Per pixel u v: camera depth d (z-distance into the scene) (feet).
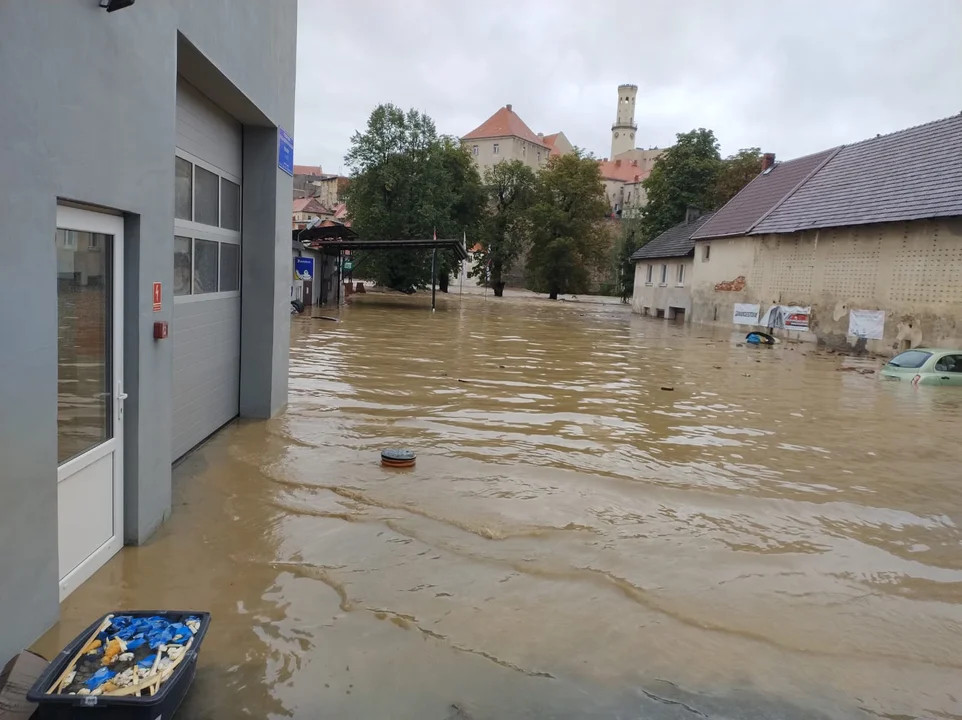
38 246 10.72
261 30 23.86
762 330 93.09
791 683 11.62
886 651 12.84
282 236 28.96
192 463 21.88
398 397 34.96
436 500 19.63
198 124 21.98
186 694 10.24
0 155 9.70
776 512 20.40
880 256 73.20
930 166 73.10
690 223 141.90
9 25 9.78
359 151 124.16
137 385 14.90
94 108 12.34
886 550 17.81
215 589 13.70
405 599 13.78
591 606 13.96
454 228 139.85
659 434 29.81
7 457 10.16
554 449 26.22
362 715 10.12
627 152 387.96
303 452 23.75
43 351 10.96
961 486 23.68
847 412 37.14
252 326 27.96
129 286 14.57
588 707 10.61
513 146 308.60
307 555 15.56
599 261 200.44
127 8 13.46
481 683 11.09
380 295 145.89
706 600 14.53
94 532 13.92
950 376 48.37
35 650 10.93
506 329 82.48
